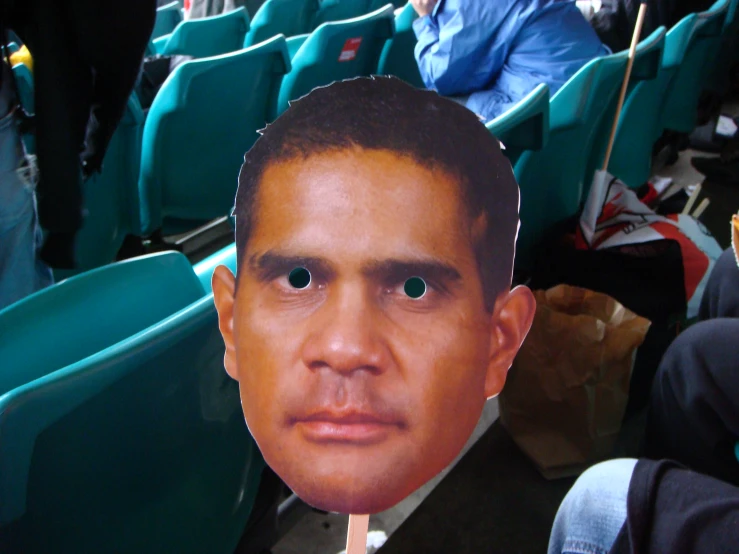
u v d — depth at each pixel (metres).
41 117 1.15
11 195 1.20
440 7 2.10
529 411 1.43
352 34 2.05
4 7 1.07
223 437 0.79
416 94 0.41
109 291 0.77
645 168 2.31
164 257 0.83
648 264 1.50
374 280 0.39
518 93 2.07
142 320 0.80
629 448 1.49
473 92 2.21
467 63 2.11
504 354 0.44
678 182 2.83
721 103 3.45
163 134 1.61
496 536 1.30
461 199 0.40
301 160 0.39
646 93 2.03
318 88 0.41
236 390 0.77
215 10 3.67
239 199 0.42
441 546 1.28
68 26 1.10
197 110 1.63
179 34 2.29
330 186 0.39
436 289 0.40
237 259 0.43
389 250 0.38
